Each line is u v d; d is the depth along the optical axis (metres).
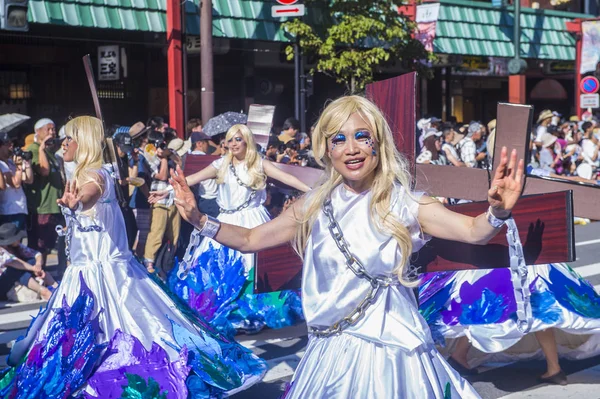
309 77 15.40
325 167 3.31
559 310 5.25
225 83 17.42
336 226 3.16
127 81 16.02
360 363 3.12
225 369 4.67
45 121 9.80
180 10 14.29
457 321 5.30
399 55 16.11
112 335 4.72
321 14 15.87
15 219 9.38
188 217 3.38
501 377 5.83
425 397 3.08
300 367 3.26
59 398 4.48
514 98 22.78
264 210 7.20
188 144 11.04
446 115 22.56
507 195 2.91
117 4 13.59
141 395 4.45
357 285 3.14
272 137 10.62
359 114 3.14
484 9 21.14
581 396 5.36
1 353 6.75
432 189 4.50
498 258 3.43
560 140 17.30
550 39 22.86
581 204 4.04
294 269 3.85
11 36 14.48
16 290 8.86
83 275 4.84
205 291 7.00
